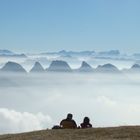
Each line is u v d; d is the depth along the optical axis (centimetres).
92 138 4447
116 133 4572
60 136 4584
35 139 4547
